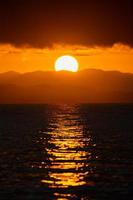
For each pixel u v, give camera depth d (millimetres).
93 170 93750
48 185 78812
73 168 96375
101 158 111438
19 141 154750
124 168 96000
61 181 82000
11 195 71500
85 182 81438
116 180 82750
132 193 72812
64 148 133625
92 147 136125
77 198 70188
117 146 138375
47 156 115812
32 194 72188
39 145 142250
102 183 80250
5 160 108438
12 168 96438
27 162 105062
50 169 95188
